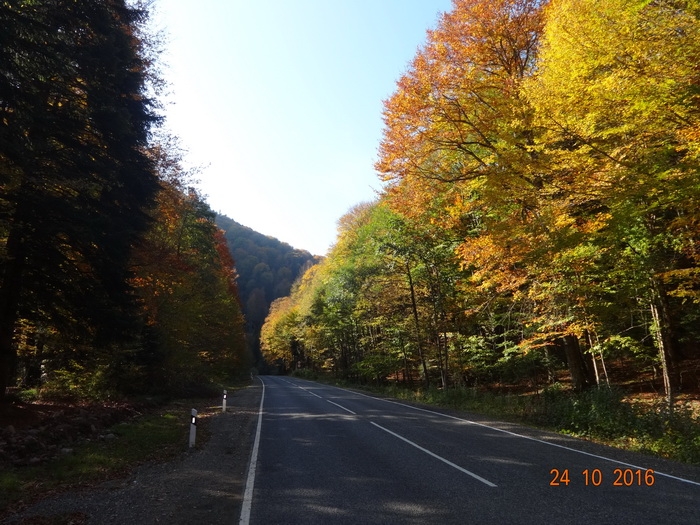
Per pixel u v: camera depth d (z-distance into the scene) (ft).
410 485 22.62
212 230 108.06
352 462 28.37
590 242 42.60
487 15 48.78
